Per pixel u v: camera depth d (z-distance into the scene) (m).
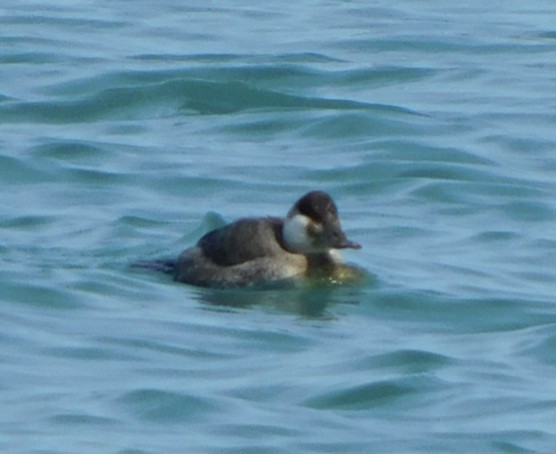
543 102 29.55
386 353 17.83
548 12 37.53
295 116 28.80
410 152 26.67
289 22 36.03
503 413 16.23
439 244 22.22
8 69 31.41
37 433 15.55
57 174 25.34
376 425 15.91
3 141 27.08
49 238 22.19
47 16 36.12
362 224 23.09
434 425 15.99
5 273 20.25
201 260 20.25
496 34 34.81
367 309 19.45
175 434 15.62
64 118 29.00
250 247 20.05
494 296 19.89
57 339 18.22
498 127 27.97
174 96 29.97
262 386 16.86
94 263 20.98
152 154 26.50
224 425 15.84
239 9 37.75
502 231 22.80
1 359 17.56
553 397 16.62
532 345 18.22
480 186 24.88
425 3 38.66
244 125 28.50
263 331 18.53
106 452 15.10
